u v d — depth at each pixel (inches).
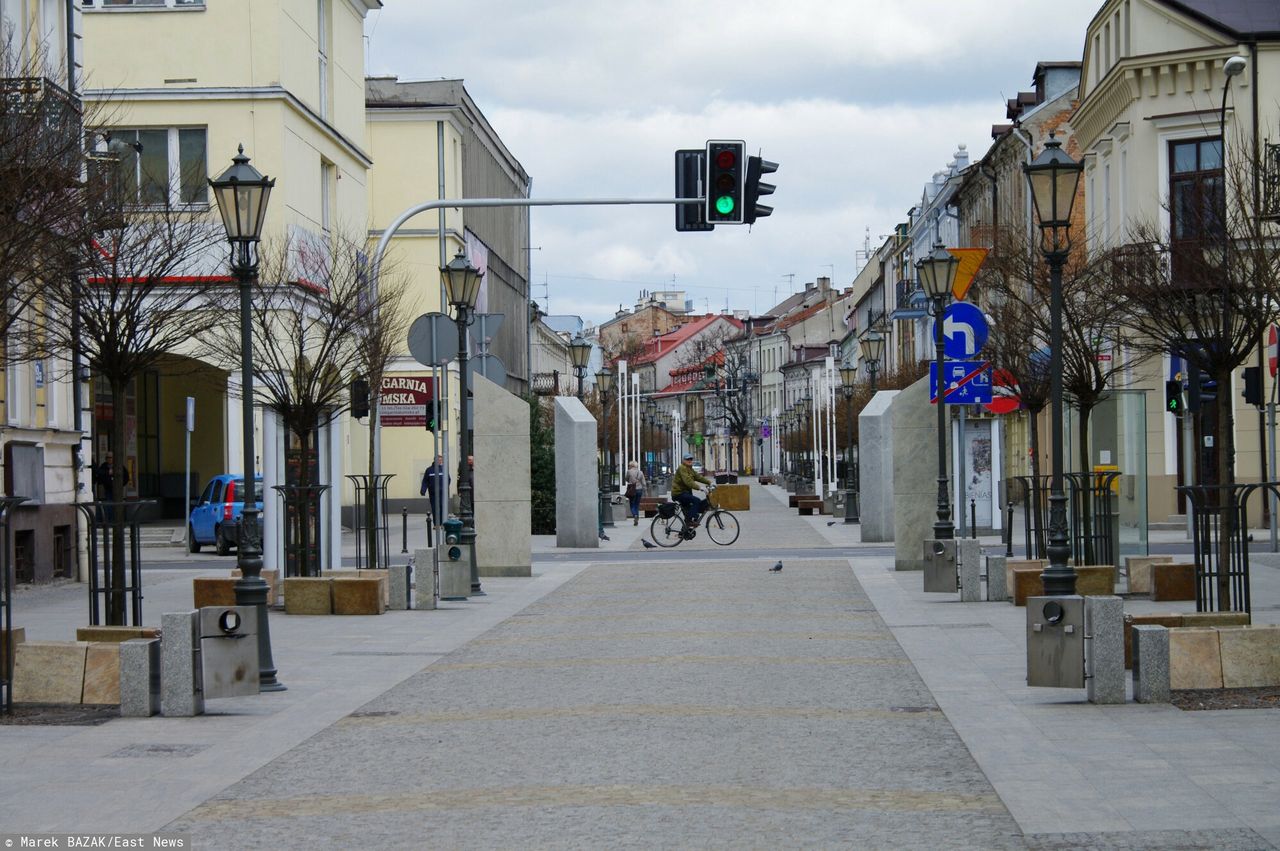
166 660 485.4
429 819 335.0
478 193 2856.8
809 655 621.6
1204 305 781.3
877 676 556.1
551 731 447.2
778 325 6840.6
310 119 1611.7
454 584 909.8
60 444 1100.5
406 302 2322.8
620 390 2965.1
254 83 1519.4
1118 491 852.0
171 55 1520.7
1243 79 1615.4
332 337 950.4
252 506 547.2
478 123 2834.6
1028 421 2299.5
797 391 6309.1
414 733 450.9
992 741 418.3
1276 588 862.5
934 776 372.5
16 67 747.4
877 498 1451.8
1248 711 453.1
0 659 494.3
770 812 334.0
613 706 493.0
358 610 812.6
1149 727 431.8
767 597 892.0
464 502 944.3
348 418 1859.0
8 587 490.3
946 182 3174.2
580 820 329.4
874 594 901.2
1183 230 997.8
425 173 2411.4
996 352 1050.7
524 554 1083.3
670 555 1336.1
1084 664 481.7
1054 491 613.0
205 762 409.1
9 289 625.6
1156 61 1646.2
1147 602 774.5
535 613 828.0
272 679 541.6
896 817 327.6
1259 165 874.1
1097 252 1310.3
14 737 448.1
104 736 450.0
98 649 505.0
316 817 340.2
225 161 1519.4
